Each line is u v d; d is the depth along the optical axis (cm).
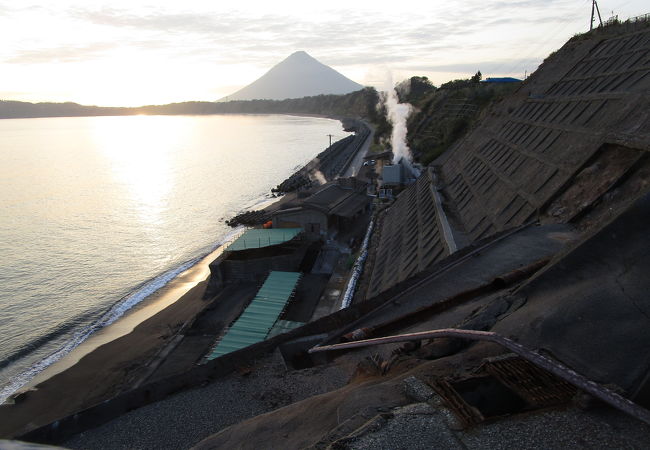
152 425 692
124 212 6519
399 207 3381
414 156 6938
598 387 418
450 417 455
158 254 4875
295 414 584
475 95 7294
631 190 1220
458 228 1977
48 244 5131
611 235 617
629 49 2252
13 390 2625
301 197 5512
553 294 661
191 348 2692
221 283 3531
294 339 901
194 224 5947
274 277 3347
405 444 421
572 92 2406
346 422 472
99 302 3756
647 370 456
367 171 7544
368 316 966
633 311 525
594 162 1495
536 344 565
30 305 3691
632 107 1553
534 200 1611
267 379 778
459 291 977
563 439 408
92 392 2464
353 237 4309
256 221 5688
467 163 2939
